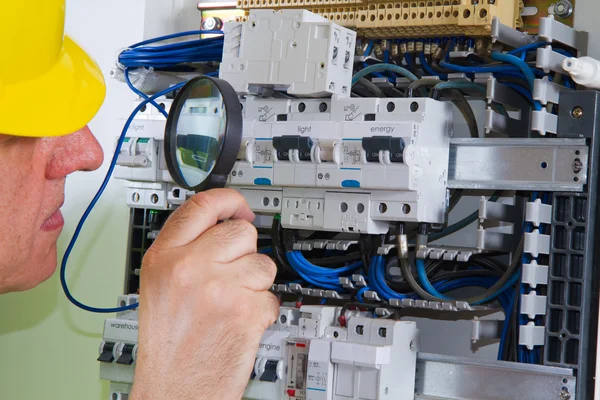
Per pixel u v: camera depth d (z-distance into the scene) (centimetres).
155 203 165
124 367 150
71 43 88
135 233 175
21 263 80
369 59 148
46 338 190
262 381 134
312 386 126
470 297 143
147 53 161
